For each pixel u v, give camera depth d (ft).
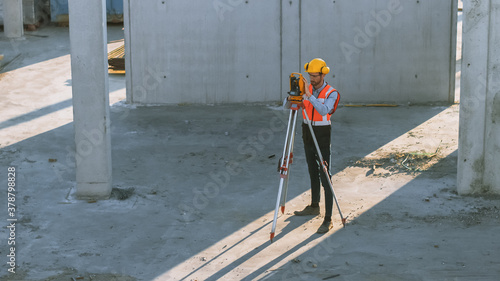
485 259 21.07
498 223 23.91
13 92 43.78
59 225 23.88
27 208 25.36
